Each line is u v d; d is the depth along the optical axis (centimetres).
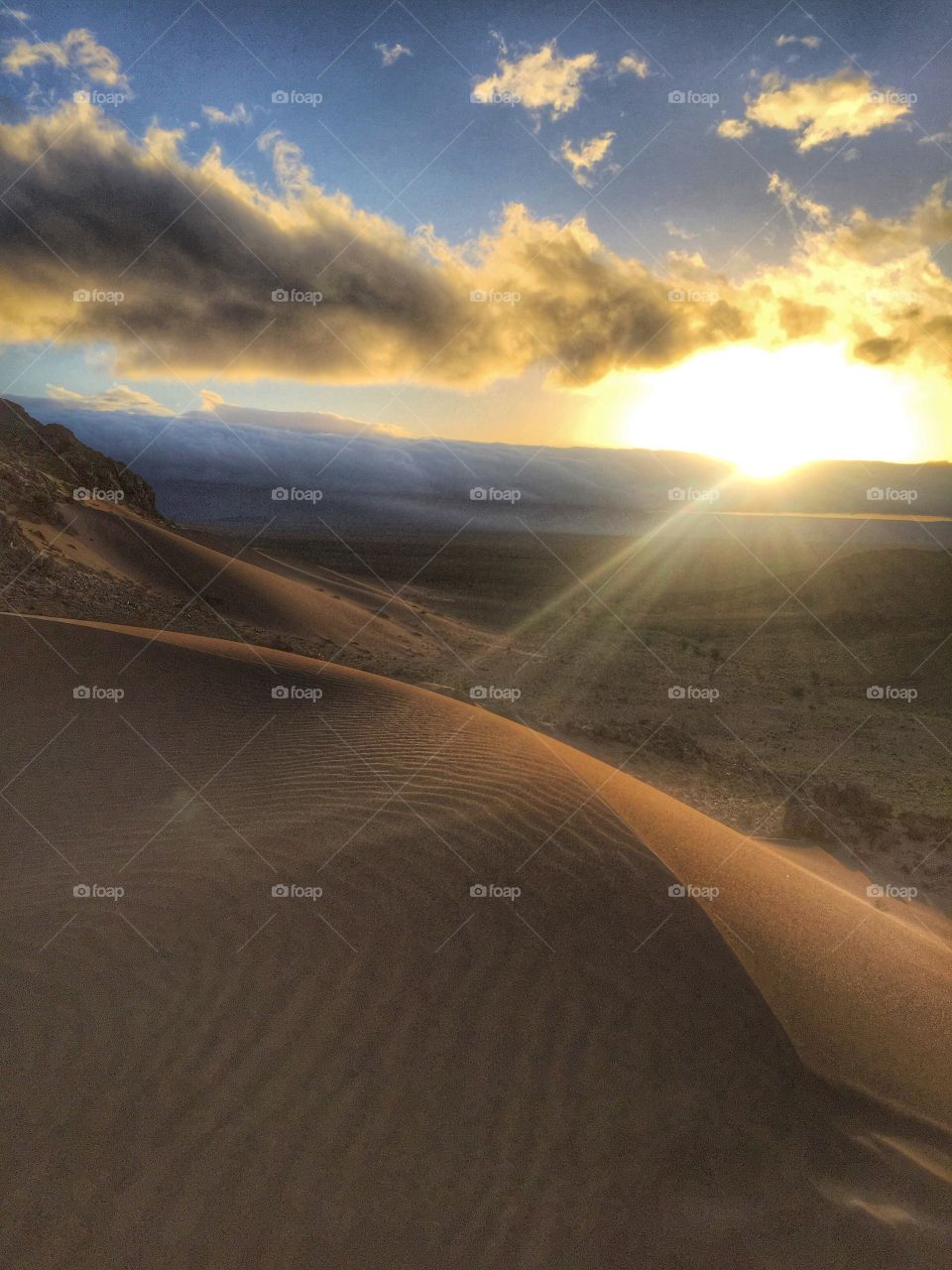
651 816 951
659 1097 481
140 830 703
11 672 1230
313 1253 348
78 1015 449
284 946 546
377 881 644
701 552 10812
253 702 1249
